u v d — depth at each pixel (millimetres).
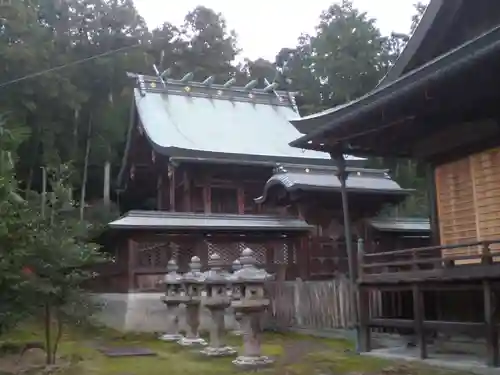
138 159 23578
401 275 9461
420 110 9156
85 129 24469
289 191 17672
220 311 10672
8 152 8398
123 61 24188
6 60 19375
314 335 14094
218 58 34750
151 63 26062
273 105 26422
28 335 13547
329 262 18188
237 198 20594
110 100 24516
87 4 24984
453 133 10945
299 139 11016
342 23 31828
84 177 23000
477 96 8531
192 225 16641
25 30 19797
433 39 11055
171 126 22000
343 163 11562
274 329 15297
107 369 9031
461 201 10945
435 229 11594
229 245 17469
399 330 11914
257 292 9055
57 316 9062
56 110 22109
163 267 16641
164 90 24297
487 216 10258
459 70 7406
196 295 12453
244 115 24953
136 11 28344
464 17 10852
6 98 19781
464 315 10664
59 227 8945
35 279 8117
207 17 34906
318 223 18422
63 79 21109
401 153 12234
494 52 6875
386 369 8484
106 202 23672
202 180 20031
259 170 20641
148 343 13141
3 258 7637
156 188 24750
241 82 36281
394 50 33438
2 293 7867
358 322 10547
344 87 30875
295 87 34969
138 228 16078
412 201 28750
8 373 8641
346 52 31219
